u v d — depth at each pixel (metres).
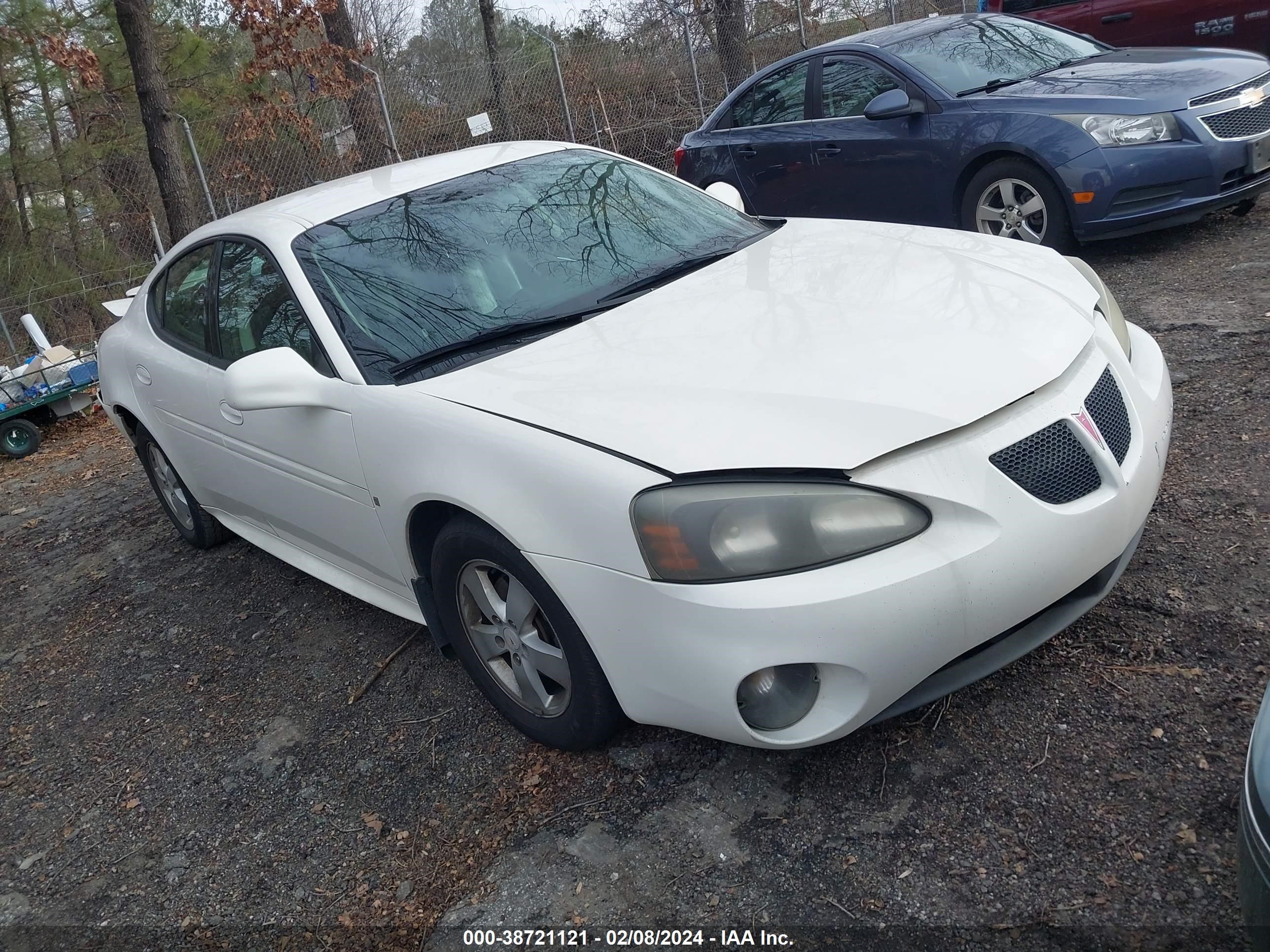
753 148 7.65
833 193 7.24
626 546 2.25
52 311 11.56
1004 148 6.10
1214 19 8.25
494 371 2.78
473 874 2.48
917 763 2.46
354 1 19.88
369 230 3.40
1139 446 2.56
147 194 13.37
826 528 2.14
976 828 2.24
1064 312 2.67
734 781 2.54
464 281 3.19
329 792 2.93
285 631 3.95
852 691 2.20
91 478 6.78
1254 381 4.08
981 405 2.28
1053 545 2.28
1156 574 2.96
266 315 3.42
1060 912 2.01
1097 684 2.58
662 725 2.45
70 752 3.48
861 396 2.31
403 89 13.12
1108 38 8.91
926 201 6.70
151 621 4.34
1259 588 2.79
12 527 6.12
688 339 2.71
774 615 2.12
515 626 2.70
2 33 11.92
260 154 13.05
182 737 3.40
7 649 4.42
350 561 3.49
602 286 3.19
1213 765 2.25
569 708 2.63
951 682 2.34
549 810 2.61
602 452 2.33
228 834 2.86
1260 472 3.38
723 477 2.20
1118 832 2.15
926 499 2.18
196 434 4.04
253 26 12.65
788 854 2.29
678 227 3.62
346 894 2.53
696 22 13.77
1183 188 5.72
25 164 12.43
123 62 12.91
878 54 6.91
